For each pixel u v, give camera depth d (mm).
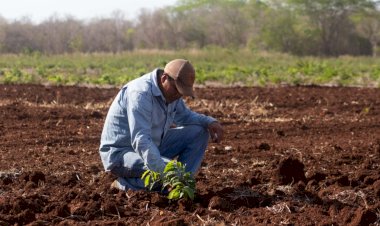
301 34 51875
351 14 52469
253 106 14570
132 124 6453
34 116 12578
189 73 6477
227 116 13141
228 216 6090
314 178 7375
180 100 6996
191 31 53875
